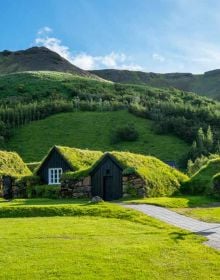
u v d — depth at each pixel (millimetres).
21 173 52656
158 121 130500
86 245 18922
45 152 116062
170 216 27922
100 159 43812
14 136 124188
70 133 126062
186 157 108688
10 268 15781
